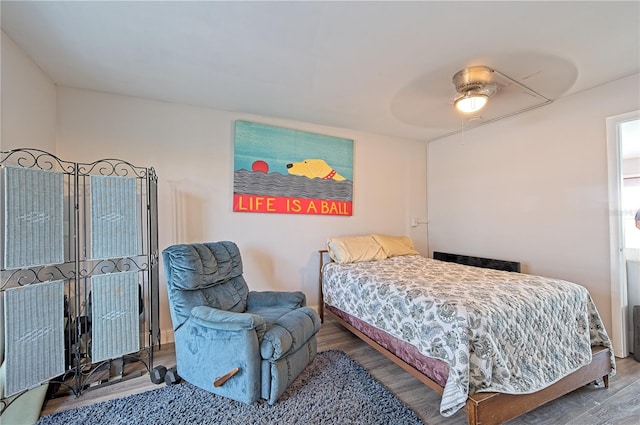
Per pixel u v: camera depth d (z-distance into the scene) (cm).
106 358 198
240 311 238
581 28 174
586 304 202
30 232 171
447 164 394
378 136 389
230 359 180
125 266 253
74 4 152
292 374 191
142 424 159
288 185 328
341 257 311
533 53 200
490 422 146
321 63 213
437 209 409
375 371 220
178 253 214
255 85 247
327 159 351
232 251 262
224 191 299
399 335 200
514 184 314
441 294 184
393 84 245
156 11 158
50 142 229
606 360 196
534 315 173
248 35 180
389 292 215
